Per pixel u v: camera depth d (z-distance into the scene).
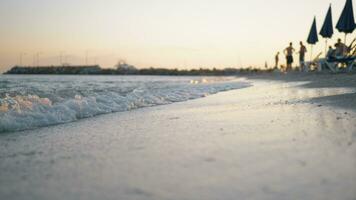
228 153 2.62
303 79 17.62
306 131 3.35
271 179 1.95
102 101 7.56
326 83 12.26
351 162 2.21
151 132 3.91
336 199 1.62
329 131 3.30
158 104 8.41
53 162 2.63
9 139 3.75
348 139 2.90
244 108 6.23
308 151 2.54
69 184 2.06
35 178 2.20
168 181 2.03
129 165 2.45
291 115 4.68
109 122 5.11
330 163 2.21
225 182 1.95
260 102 7.33
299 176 1.97
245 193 1.77
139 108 7.43
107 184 2.03
